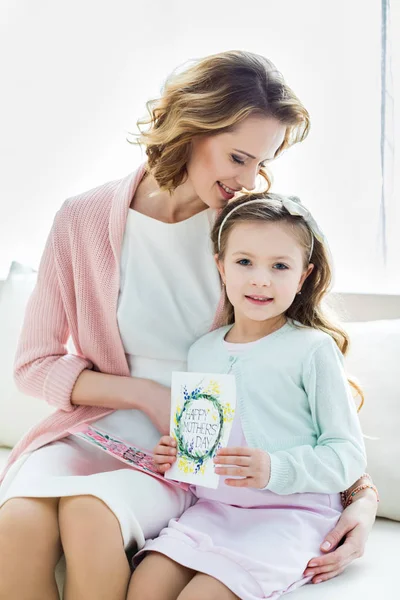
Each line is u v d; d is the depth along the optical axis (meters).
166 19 2.15
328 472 1.18
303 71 1.95
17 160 2.41
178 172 1.34
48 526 1.12
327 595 1.06
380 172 1.87
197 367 1.37
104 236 1.42
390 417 1.43
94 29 2.26
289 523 1.16
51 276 1.45
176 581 1.09
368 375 1.48
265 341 1.31
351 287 1.91
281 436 1.25
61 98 2.32
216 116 1.23
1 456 1.76
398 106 1.84
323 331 1.38
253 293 1.27
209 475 1.20
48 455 1.31
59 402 1.38
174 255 1.39
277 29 1.98
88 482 1.15
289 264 1.28
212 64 1.27
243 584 1.04
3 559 1.09
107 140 2.26
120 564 1.09
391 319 1.69
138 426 1.39
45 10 2.33
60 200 2.35
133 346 1.42
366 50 1.87
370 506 1.24
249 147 1.24
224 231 1.33
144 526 1.18
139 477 1.23
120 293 1.41
